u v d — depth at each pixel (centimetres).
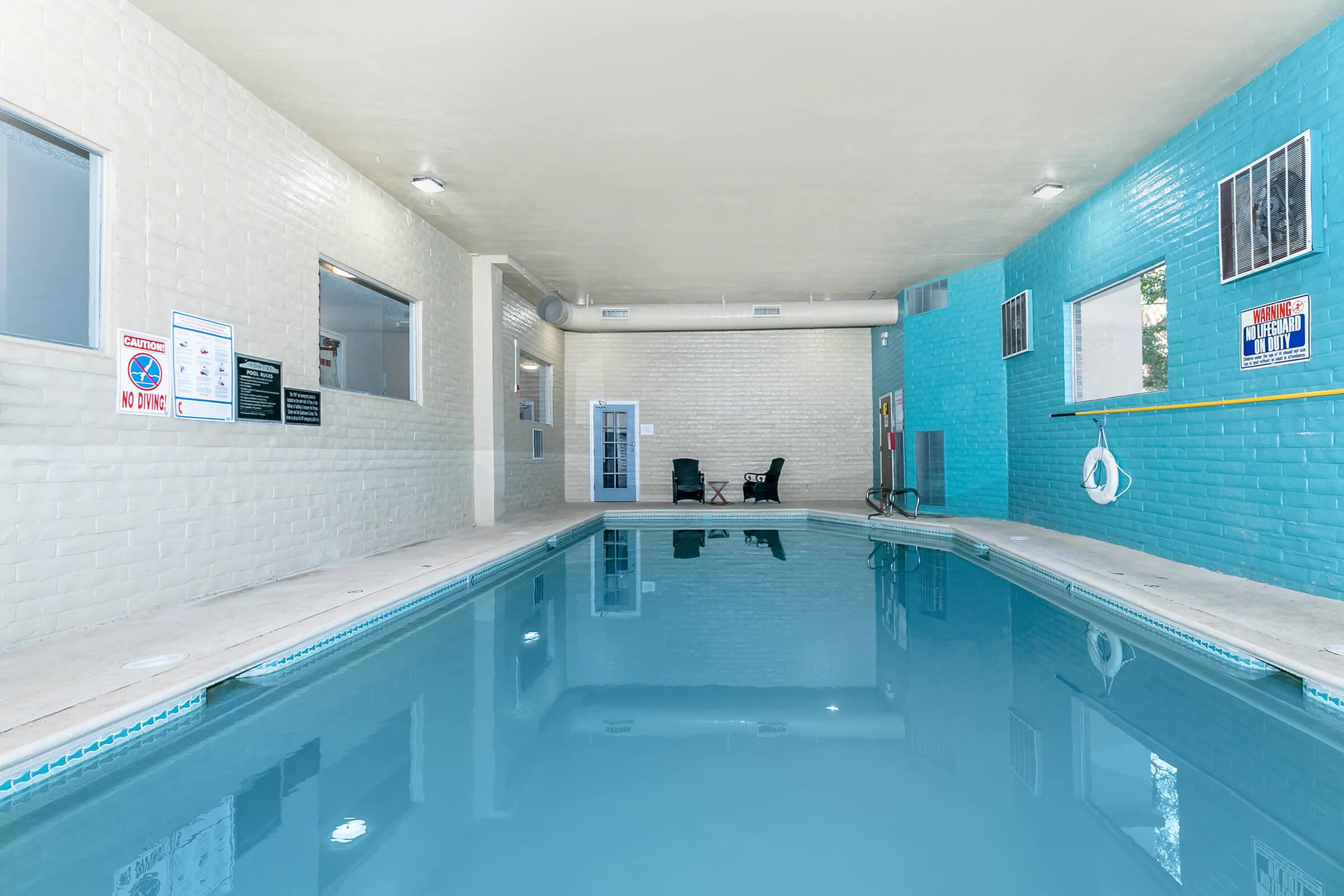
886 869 175
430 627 423
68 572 334
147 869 176
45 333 351
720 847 186
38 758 218
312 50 407
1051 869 174
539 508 1073
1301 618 351
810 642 388
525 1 362
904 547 750
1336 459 385
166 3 365
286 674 330
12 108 308
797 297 1049
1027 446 778
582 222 706
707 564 646
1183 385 510
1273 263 413
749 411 1224
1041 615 442
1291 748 243
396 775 230
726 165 568
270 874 174
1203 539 493
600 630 416
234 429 441
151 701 255
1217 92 455
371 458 603
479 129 505
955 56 412
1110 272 608
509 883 171
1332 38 381
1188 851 182
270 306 475
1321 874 171
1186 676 322
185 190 403
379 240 615
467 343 803
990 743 252
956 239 765
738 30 386
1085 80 440
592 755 246
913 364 962
